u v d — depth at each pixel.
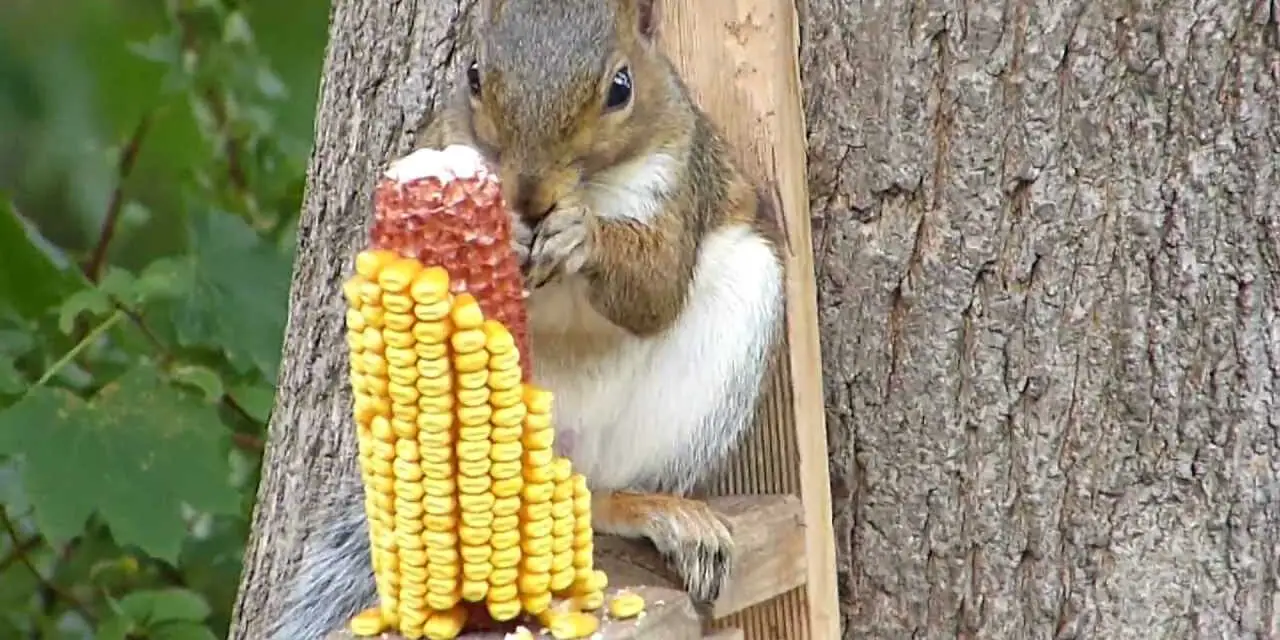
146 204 10.34
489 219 5.20
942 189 7.20
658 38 6.94
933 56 7.15
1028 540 7.30
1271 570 7.14
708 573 6.48
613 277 6.64
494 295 5.23
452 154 5.25
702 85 7.09
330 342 8.59
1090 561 7.25
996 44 7.06
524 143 6.22
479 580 5.43
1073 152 7.05
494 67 6.29
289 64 10.14
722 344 7.04
